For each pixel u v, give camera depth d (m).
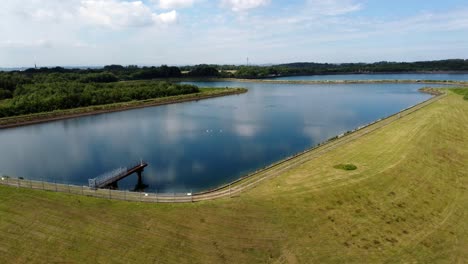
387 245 35.06
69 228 34.47
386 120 90.88
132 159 69.19
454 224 40.12
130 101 147.00
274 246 33.09
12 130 99.94
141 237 33.28
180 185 54.06
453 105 109.00
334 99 161.12
